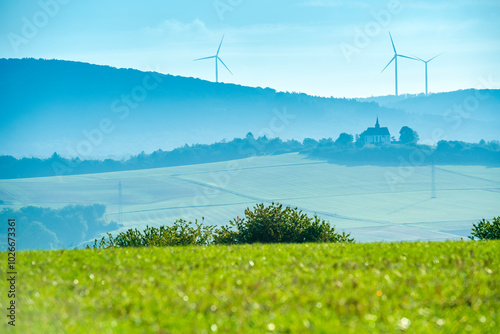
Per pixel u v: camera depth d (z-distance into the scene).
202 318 10.99
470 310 12.25
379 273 15.05
